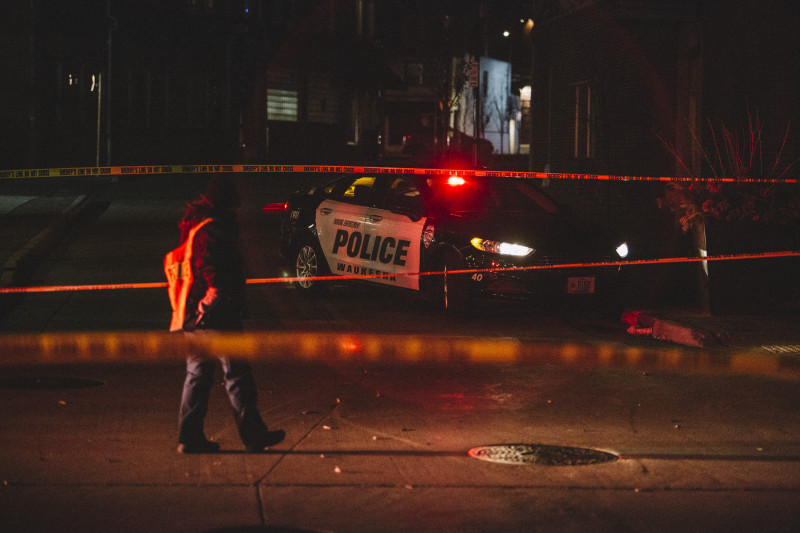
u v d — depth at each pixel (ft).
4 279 87.15
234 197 43.55
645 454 44.09
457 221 78.02
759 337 69.36
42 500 36.78
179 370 58.85
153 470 40.57
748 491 39.01
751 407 53.01
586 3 146.61
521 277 74.23
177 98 213.87
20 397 52.06
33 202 141.79
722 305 75.97
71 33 179.73
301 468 41.19
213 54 226.17
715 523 35.37
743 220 76.02
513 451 44.32
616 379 59.11
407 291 81.15
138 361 61.05
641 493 38.60
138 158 200.34
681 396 55.26
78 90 182.70
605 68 140.67
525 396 54.75
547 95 166.61
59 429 46.42
